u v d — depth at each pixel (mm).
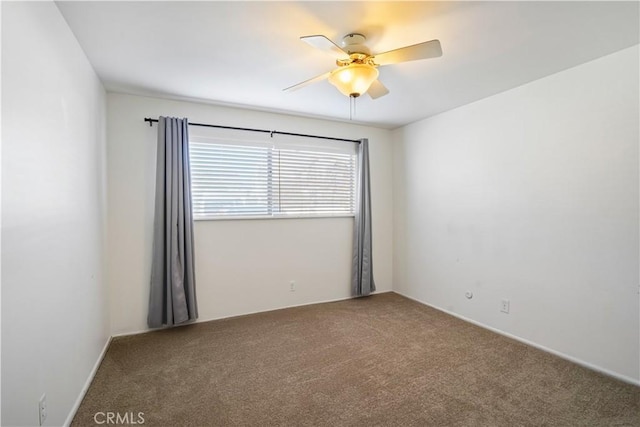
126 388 2119
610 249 2264
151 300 3033
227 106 3395
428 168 3863
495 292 3082
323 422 1796
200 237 3338
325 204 4043
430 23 1841
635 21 1819
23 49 1311
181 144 3074
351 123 4125
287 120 3736
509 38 2018
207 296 3385
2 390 1148
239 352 2650
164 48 2129
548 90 2607
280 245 3756
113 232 2971
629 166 2160
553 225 2598
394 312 3646
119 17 1766
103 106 2760
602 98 2279
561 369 2365
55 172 1627
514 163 2885
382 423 1789
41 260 1460
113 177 2963
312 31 1925
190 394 2055
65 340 1740
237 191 3514
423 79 2674
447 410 1898
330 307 3832
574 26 1874
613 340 2258
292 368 2391
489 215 3127
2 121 1155
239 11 1721
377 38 2002
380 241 4426
